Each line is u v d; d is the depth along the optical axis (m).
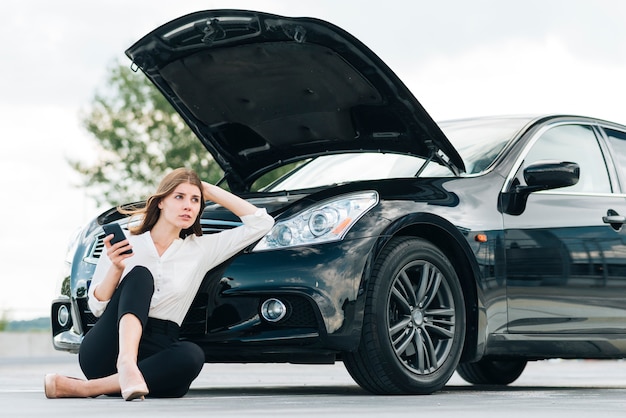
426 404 4.21
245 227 4.69
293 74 5.48
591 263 5.52
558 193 5.55
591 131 6.00
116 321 4.34
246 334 4.73
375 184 4.96
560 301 5.40
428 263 4.98
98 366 4.37
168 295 4.43
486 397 4.79
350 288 4.70
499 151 5.49
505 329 5.21
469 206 5.13
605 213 5.67
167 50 5.46
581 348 5.51
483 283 5.12
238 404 4.09
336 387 6.45
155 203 4.48
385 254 4.82
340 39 5.12
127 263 4.44
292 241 4.73
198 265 4.55
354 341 4.71
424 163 5.51
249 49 5.38
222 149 6.10
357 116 5.59
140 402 4.10
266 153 6.16
